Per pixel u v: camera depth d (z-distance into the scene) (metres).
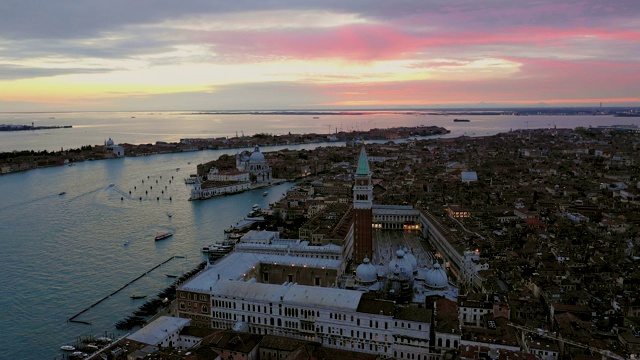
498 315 191.38
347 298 190.62
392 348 179.88
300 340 172.75
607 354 160.12
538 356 166.25
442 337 173.62
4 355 191.75
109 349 169.50
